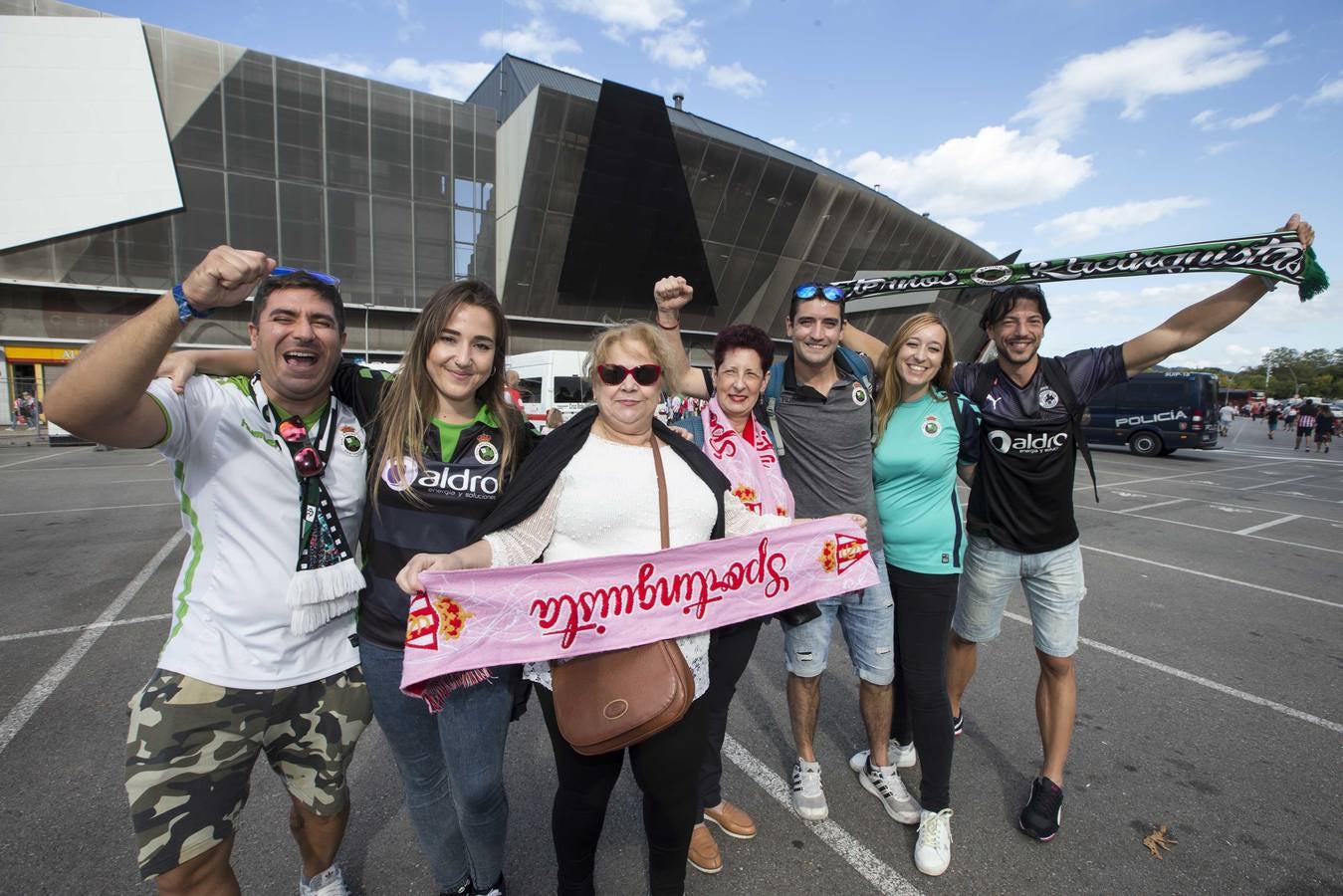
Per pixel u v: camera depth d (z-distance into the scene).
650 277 27.06
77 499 8.90
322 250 23.05
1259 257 2.17
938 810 2.25
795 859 2.27
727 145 25.59
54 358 20.48
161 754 1.47
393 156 23.67
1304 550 7.30
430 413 1.76
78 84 19.48
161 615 4.45
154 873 1.45
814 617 2.21
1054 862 2.26
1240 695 3.57
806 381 2.46
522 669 1.90
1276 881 2.17
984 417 2.49
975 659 2.90
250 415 1.62
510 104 25.08
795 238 29.12
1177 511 9.80
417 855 2.24
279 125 21.78
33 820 2.34
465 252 25.39
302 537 1.61
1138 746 3.03
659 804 1.75
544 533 1.74
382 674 1.71
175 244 20.97
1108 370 2.43
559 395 14.24
